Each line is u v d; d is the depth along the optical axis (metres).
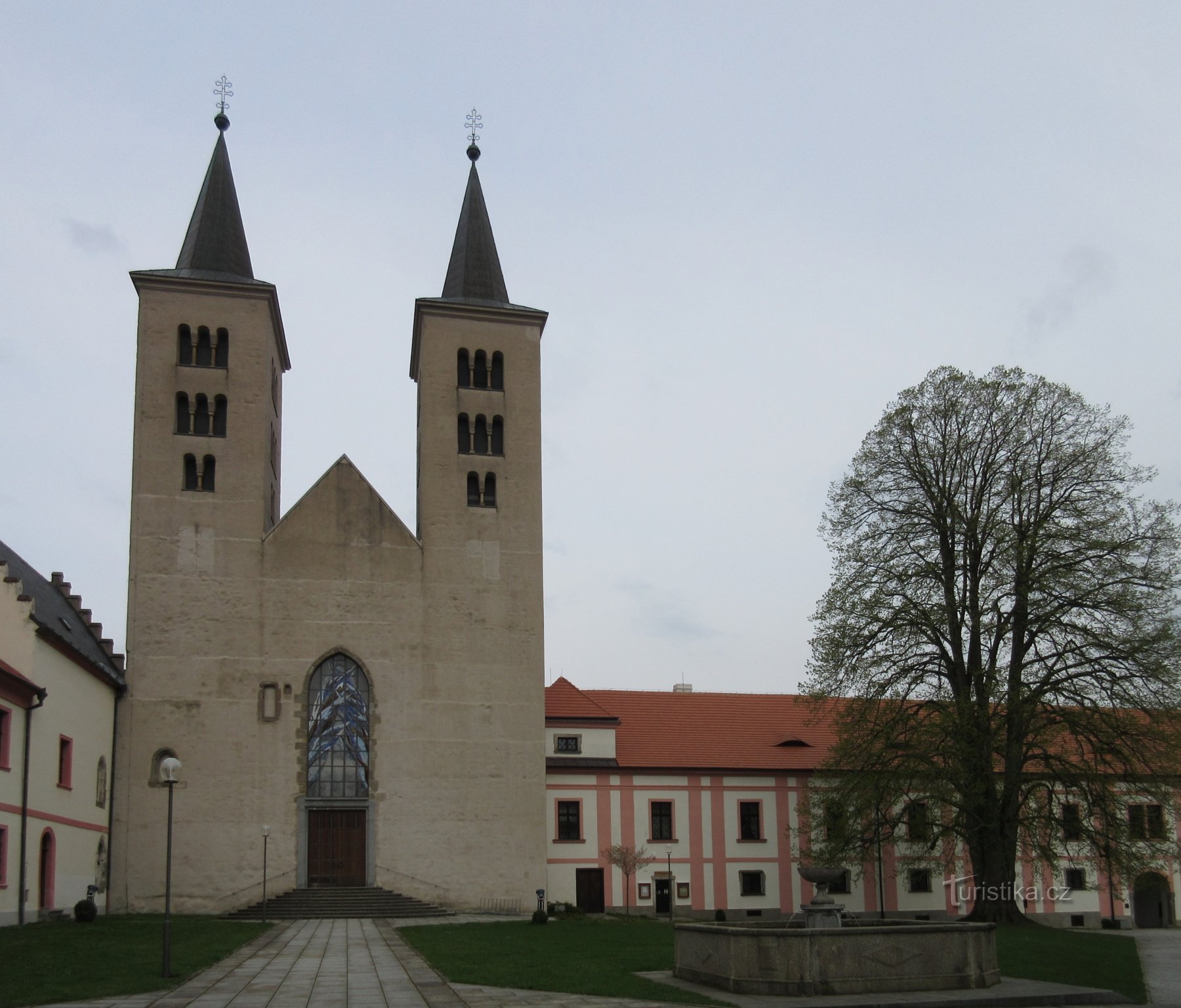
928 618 48.78
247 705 55.50
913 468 52.22
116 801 53.09
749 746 69.94
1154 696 45.59
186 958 32.06
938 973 28.23
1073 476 50.28
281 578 57.25
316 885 54.59
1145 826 46.91
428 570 59.25
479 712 58.22
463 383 62.72
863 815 49.28
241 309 59.72
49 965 29.70
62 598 57.44
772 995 26.75
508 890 56.59
